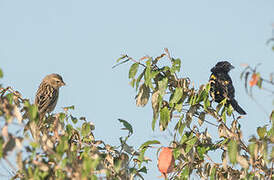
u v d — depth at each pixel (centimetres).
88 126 1002
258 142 948
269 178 1001
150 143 1045
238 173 1052
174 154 1033
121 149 1023
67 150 835
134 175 1020
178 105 1084
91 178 771
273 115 954
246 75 827
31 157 799
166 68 1079
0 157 755
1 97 1012
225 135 1091
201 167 1074
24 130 856
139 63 1080
